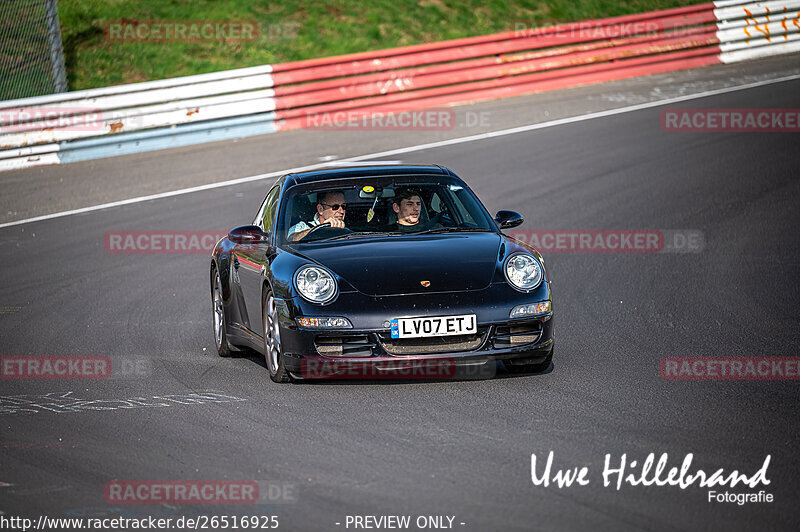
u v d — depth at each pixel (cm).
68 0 7688
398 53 6706
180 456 1850
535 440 1855
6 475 1777
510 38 7031
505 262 2380
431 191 2688
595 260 3747
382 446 1853
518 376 2370
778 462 1694
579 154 5506
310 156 5750
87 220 4791
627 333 2797
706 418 1970
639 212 4397
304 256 2428
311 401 2208
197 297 3553
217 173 5522
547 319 2320
